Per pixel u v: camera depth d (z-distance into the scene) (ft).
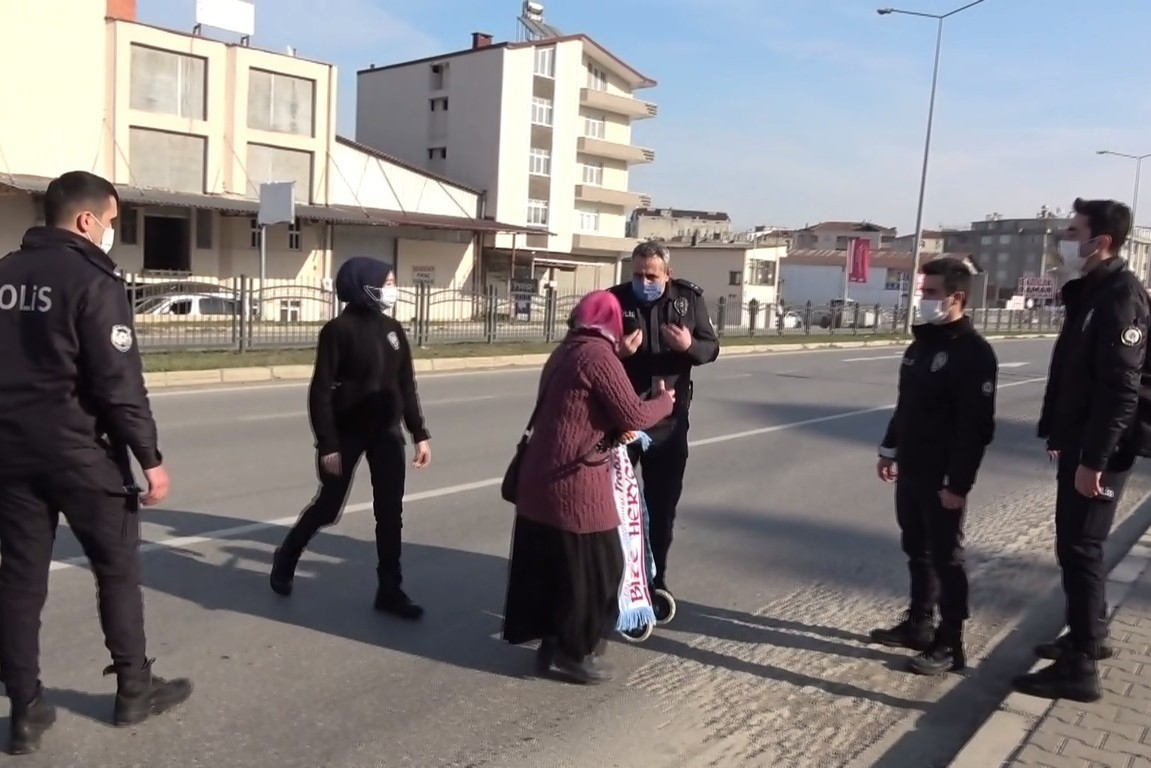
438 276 143.33
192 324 54.75
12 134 98.58
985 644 17.34
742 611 18.44
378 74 170.30
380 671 14.85
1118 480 13.82
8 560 11.56
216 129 113.19
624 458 15.24
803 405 49.24
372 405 16.87
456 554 20.89
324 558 20.12
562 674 14.85
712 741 13.17
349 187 128.88
